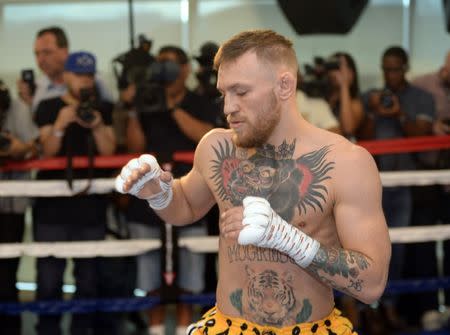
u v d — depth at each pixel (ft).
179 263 11.71
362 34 16.52
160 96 11.37
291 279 5.86
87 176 11.71
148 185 6.24
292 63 5.80
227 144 6.23
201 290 12.03
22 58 16.15
